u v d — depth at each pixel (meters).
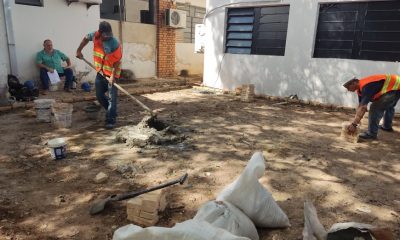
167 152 4.71
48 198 3.35
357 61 8.13
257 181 2.77
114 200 3.12
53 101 6.15
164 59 13.00
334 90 8.59
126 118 6.57
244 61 10.21
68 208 3.18
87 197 3.39
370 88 5.19
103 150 4.73
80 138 5.24
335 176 4.09
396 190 3.76
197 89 10.93
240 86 10.43
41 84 9.01
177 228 2.00
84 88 9.17
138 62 12.16
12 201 3.27
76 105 7.71
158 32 12.52
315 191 3.66
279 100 9.34
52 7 9.05
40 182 3.70
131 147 4.87
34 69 8.91
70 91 8.98
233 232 2.43
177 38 14.90
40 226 2.88
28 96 7.79
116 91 5.70
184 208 3.22
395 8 7.54
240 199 2.71
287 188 3.71
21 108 7.20
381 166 4.48
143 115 6.87
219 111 7.67
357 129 5.45
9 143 4.93
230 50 10.66
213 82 11.12
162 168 4.15
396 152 5.09
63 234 2.78
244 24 10.20
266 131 6.08
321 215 3.17
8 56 8.31
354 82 5.38
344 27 8.35
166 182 3.43
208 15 10.83
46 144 4.92
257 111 7.86
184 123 6.40
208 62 11.14
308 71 8.97
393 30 7.65
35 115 6.50
